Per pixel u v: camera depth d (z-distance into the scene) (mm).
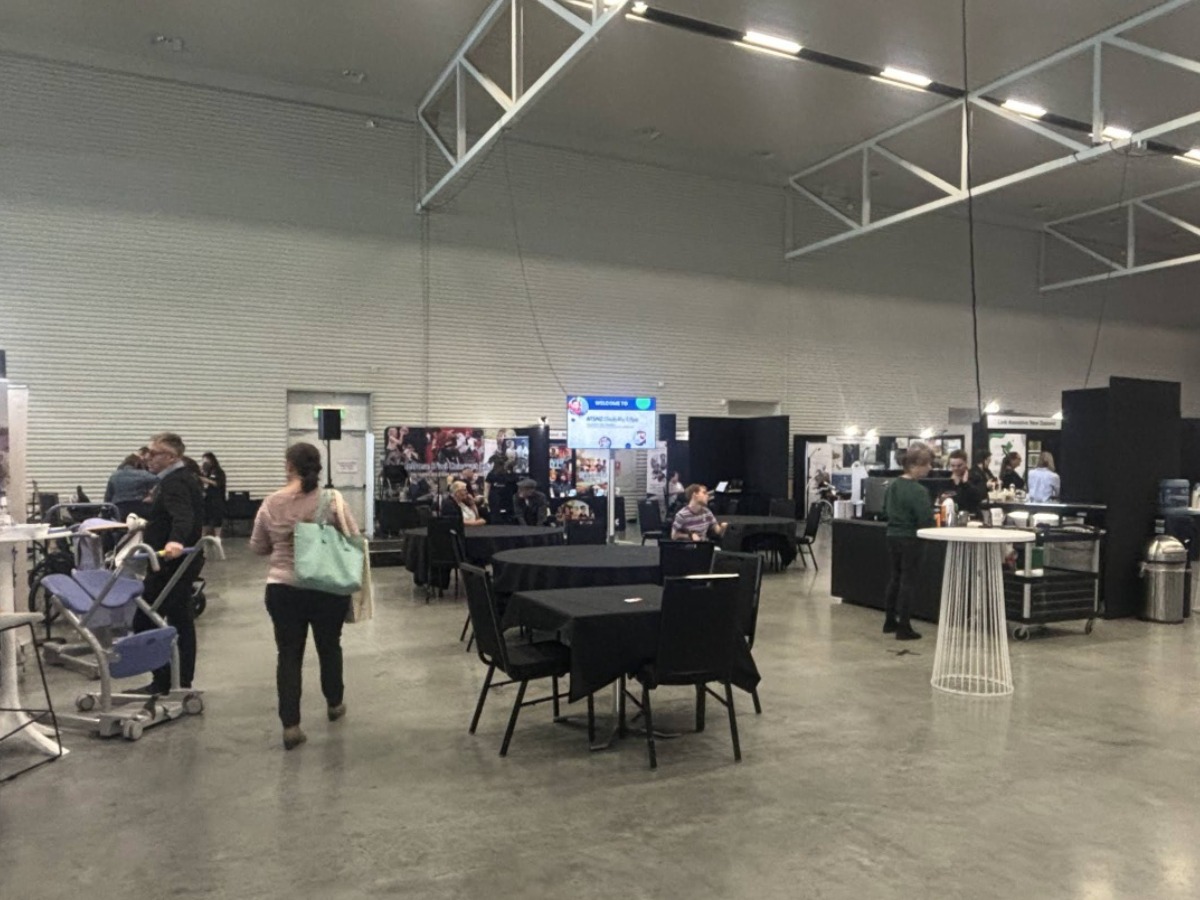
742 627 4012
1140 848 2740
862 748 3666
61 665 5051
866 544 7145
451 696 4434
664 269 14016
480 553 6891
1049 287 17188
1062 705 4324
